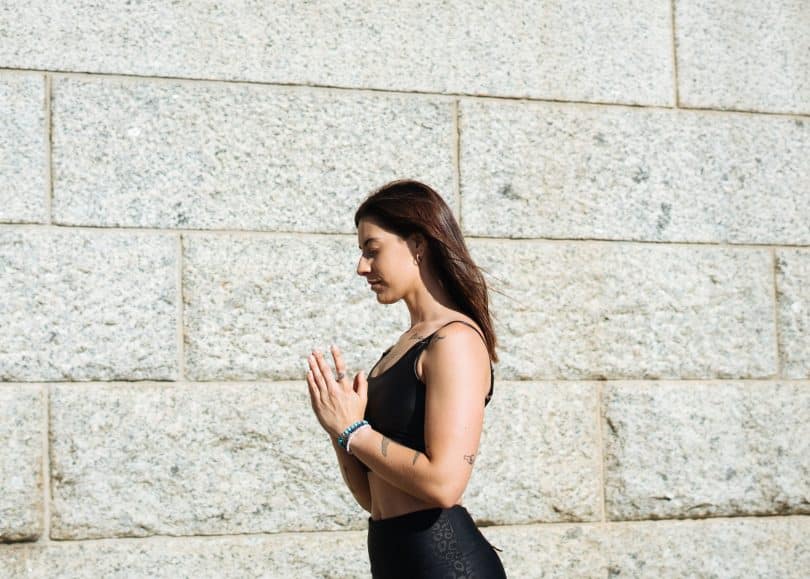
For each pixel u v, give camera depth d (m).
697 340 4.75
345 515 4.30
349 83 4.50
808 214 4.96
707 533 4.67
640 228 4.75
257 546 4.21
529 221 4.62
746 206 4.89
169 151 4.29
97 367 4.14
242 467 4.23
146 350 4.18
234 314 4.28
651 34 4.88
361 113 4.50
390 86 4.54
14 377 4.05
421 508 2.99
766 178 4.93
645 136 4.81
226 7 4.41
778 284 4.89
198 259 4.27
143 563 4.11
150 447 4.16
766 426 4.78
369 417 3.05
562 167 4.69
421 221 3.09
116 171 4.23
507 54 4.69
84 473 4.09
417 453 2.86
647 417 4.65
